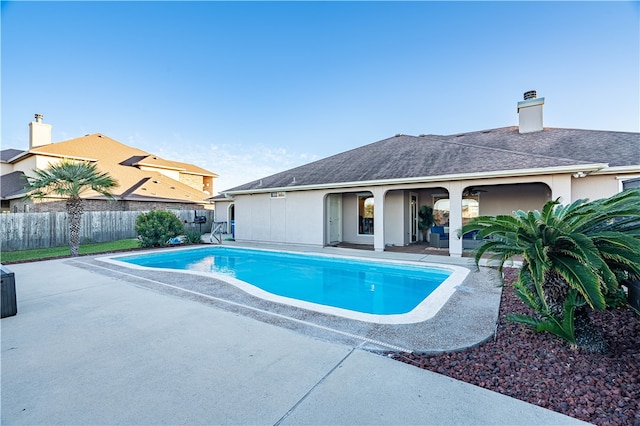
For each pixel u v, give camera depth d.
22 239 14.65
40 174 12.73
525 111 15.52
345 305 7.05
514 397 2.82
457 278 7.80
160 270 8.95
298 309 5.43
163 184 27.19
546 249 3.56
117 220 18.72
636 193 3.62
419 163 13.28
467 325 4.57
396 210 15.29
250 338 4.18
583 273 3.31
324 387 3.01
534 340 3.94
